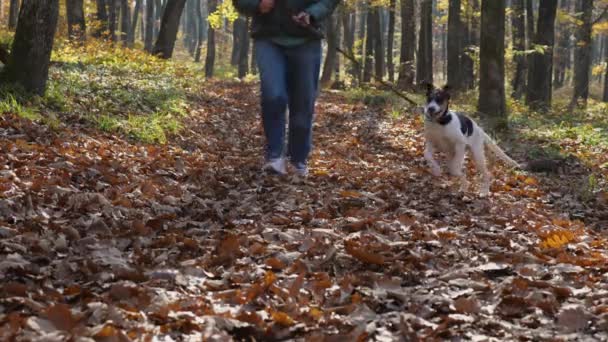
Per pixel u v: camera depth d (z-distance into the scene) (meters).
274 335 2.90
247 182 6.70
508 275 4.05
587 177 9.62
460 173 7.52
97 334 2.64
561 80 47.84
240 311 3.13
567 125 15.88
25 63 9.66
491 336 3.06
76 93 10.98
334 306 3.31
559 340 2.99
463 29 31.17
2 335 2.57
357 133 13.03
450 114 7.35
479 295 3.58
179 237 4.34
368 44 34.56
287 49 6.71
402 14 27.20
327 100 20.02
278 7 6.59
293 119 6.92
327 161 8.95
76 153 7.12
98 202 5.08
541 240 5.07
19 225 4.29
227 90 21.08
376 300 3.39
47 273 3.44
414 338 2.91
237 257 4.07
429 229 5.05
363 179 7.55
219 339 2.75
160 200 5.53
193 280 3.57
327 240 4.43
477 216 6.02
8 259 3.48
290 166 7.32
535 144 12.75
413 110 16.77
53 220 4.52
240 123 13.66
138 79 15.39
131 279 3.47
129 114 10.38
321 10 6.56
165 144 9.13
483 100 16.02
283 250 4.21
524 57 29.58
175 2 25.80
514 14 29.59
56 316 2.77
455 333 3.02
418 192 7.10
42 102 9.50
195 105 14.22
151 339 2.71
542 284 3.71
